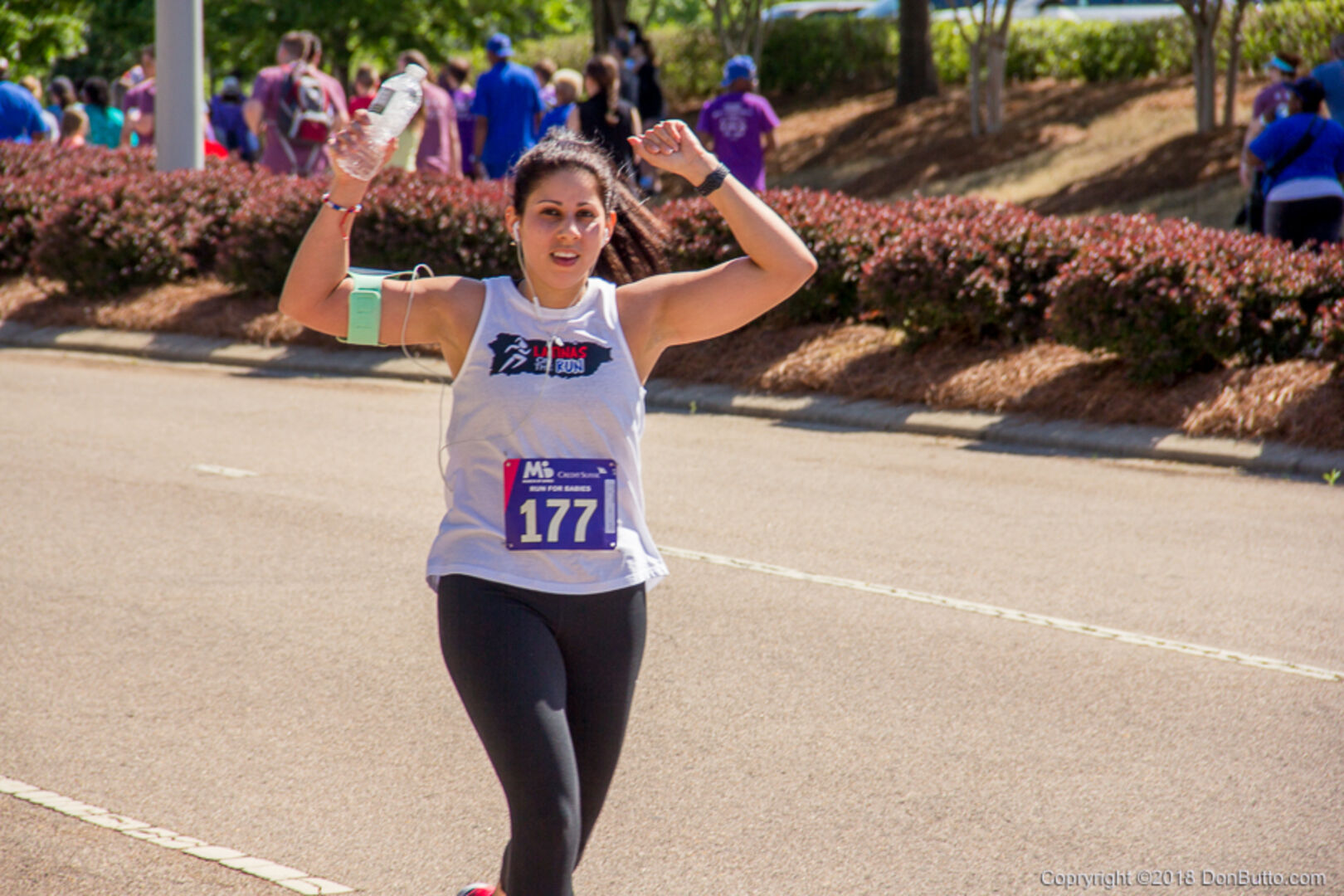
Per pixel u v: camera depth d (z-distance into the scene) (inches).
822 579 536.7
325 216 253.3
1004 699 418.9
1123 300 776.3
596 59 1188.5
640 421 264.4
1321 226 954.1
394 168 1110.4
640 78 1419.8
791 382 892.0
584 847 264.4
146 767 368.2
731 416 879.7
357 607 498.6
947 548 580.7
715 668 443.8
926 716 406.0
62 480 681.0
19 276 1262.3
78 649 453.7
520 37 3056.1
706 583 531.2
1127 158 1780.3
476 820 343.0
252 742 385.4
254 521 609.9
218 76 3046.3
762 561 561.0
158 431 803.4
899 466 734.5
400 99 253.8
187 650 454.6
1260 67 2105.1
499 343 257.3
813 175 2080.5
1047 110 2091.5
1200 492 677.3
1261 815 344.8
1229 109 1793.8
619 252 290.2
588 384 256.4
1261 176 1054.4
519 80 1337.4
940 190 1855.3
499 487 255.9
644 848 328.5
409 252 1035.9
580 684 258.7
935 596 517.3
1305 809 347.6
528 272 262.7
